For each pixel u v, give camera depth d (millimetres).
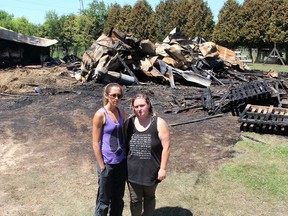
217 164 6504
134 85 16328
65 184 5809
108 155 3865
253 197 5191
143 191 3955
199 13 50656
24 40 33094
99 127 3842
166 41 20422
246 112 8758
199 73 17797
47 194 5457
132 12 53438
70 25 56438
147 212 4074
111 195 4082
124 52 16953
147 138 3754
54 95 14375
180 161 6688
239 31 45781
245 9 44906
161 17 53969
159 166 3818
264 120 8305
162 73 16938
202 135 8406
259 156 6887
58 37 56594
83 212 4895
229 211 4828
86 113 10828
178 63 17484
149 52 17438
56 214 4855
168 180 5840
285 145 7594
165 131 3746
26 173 6289
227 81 17938
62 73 20812
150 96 13711
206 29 50688
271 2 42656
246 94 10422
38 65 32875
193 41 21250
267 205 4957
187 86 16500
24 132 8953
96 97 13648
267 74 19531
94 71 17391
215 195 5297
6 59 30547
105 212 4023
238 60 20609
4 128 9328
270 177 5828
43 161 6902
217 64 19172
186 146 7594
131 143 3826
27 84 16594
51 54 58094
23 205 5125
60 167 6566
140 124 3830
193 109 11203
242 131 8688
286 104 10367
